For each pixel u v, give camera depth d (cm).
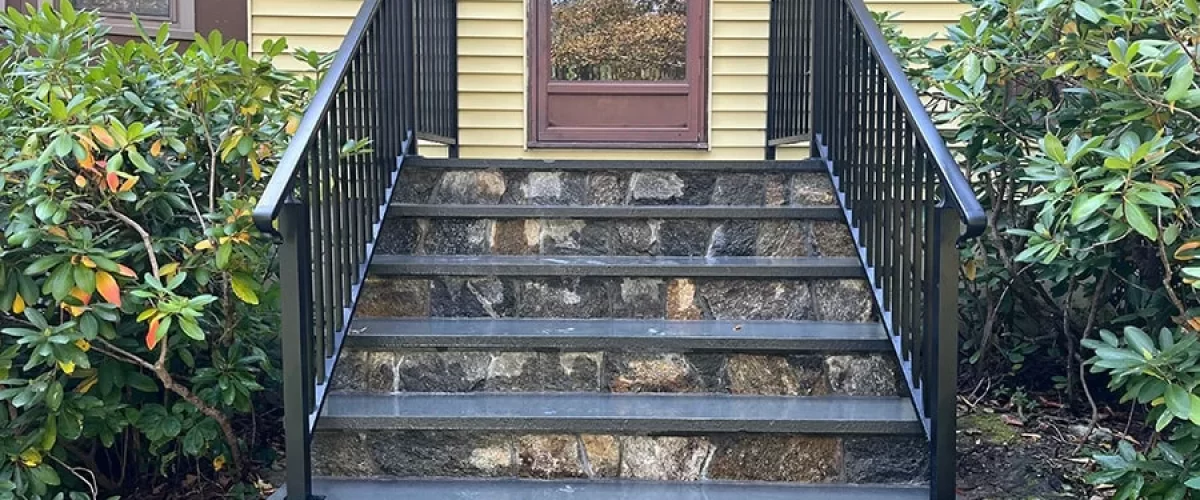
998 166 294
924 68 329
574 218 313
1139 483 213
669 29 466
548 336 261
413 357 263
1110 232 224
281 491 230
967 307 333
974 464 271
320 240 235
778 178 333
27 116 261
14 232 228
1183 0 226
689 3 463
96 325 229
